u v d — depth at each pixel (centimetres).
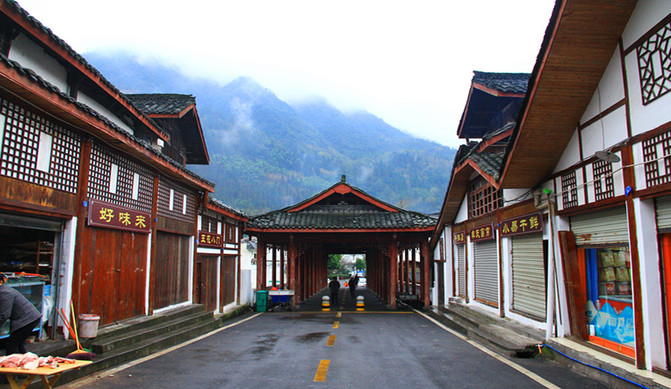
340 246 2881
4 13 624
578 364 682
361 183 16350
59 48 747
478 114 1359
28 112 600
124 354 736
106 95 997
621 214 645
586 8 591
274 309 1798
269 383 619
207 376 655
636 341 572
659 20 547
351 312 1677
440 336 1059
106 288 815
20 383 532
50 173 651
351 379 643
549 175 838
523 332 901
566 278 773
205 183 1250
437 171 16612
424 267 1775
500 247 1089
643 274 562
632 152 585
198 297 1337
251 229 1745
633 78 596
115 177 833
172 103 1398
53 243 717
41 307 654
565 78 671
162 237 1077
